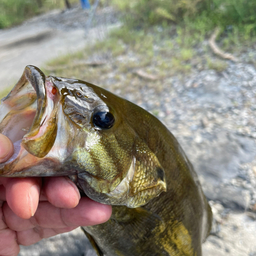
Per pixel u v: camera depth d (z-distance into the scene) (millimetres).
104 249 186
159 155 145
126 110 138
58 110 111
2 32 1832
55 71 796
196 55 652
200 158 347
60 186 121
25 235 175
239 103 447
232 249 248
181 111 462
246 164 329
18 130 118
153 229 157
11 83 853
